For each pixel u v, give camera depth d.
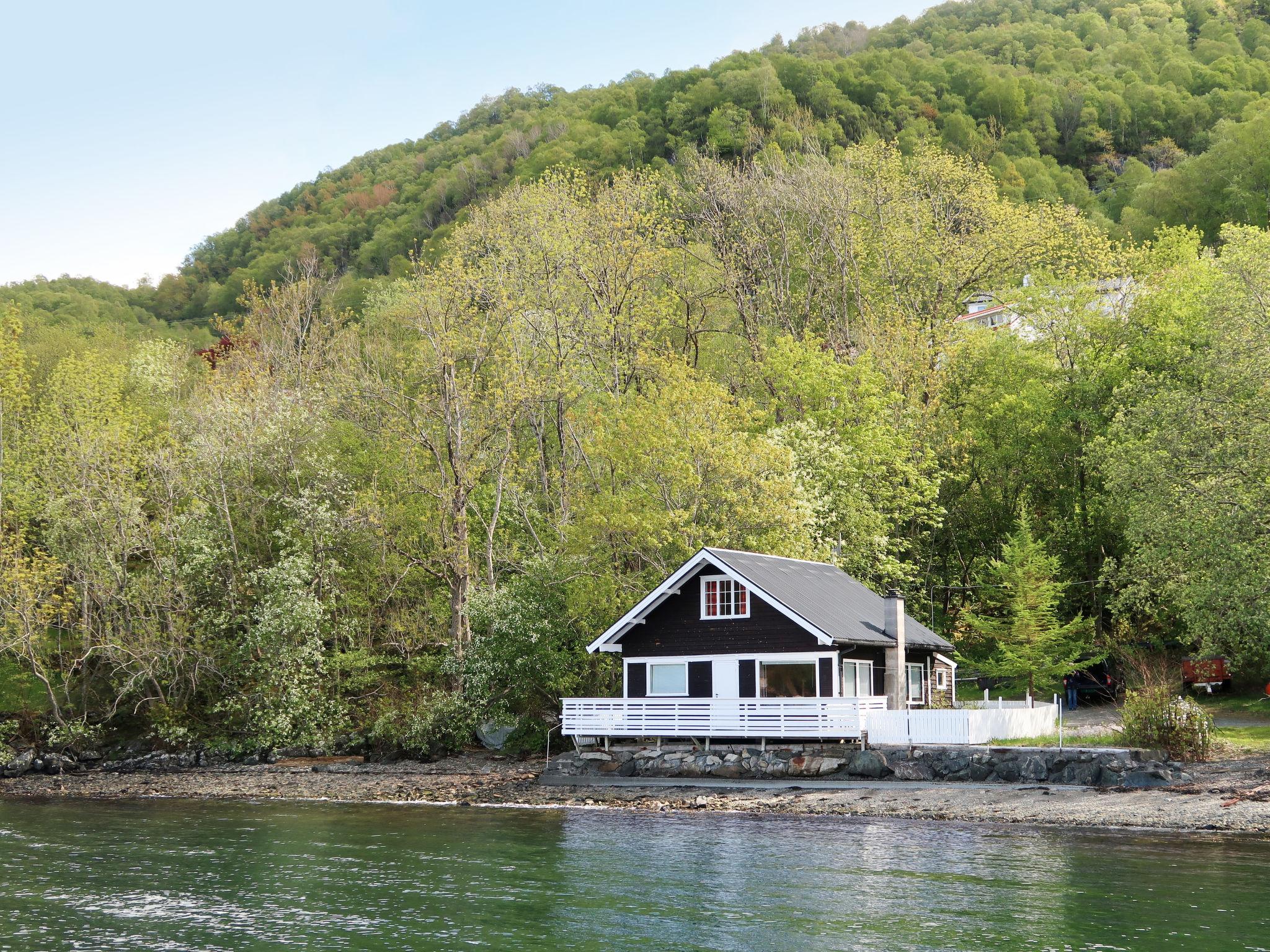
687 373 52.91
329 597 55.97
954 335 66.88
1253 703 48.50
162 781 48.31
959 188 71.94
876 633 41.22
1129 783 33.28
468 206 105.62
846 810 33.84
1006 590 52.50
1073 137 131.62
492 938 20.95
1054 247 68.38
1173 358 58.44
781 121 94.31
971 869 25.28
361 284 105.94
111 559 54.31
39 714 55.34
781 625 39.91
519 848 29.75
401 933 21.42
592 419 52.47
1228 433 37.56
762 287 73.38
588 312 61.00
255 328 79.56
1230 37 156.25
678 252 66.81
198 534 55.03
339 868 27.80
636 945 20.19
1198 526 36.62
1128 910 21.31
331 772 48.72
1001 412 63.69
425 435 54.66
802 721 38.56
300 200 161.62
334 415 61.66
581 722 42.81
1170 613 52.25
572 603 48.19
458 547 53.28
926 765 36.50
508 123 152.25
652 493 49.97
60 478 57.84
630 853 28.53
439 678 55.38
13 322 66.12
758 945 19.89
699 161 77.25
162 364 81.44
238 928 22.09
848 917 21.52
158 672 53.78
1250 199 92.81
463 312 55.62
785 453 50.50
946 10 188.75
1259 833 28.19
